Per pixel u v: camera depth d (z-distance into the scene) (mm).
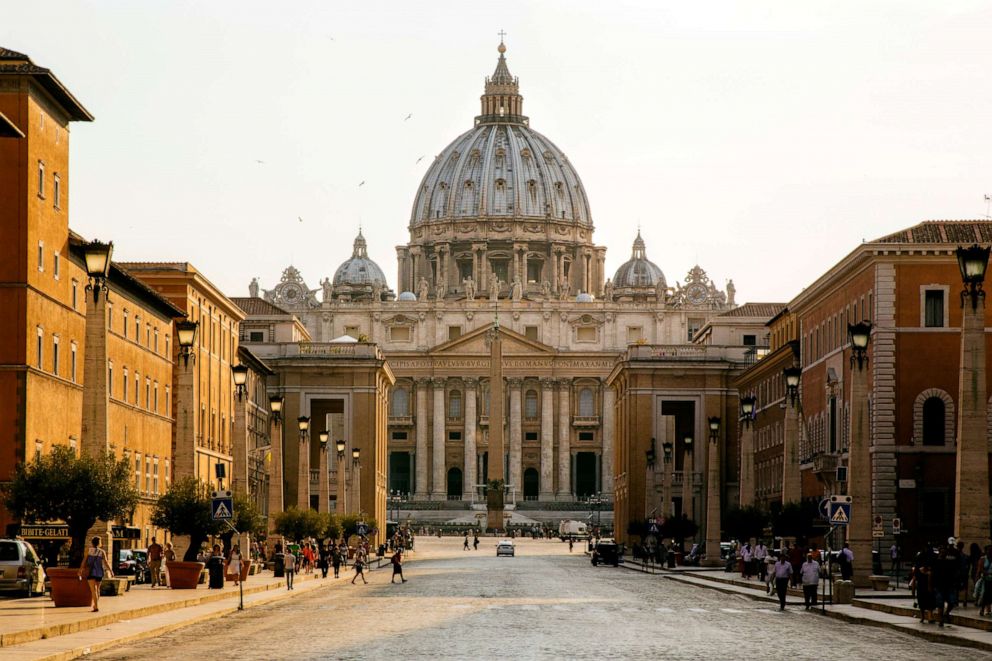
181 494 67688
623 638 43688
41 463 57531
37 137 73188
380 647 40156
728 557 108688
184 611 54250
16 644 38938
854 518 65938
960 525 51469
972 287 51625
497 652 38594
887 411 100562
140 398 96625
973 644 41625
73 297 80688
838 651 40000
